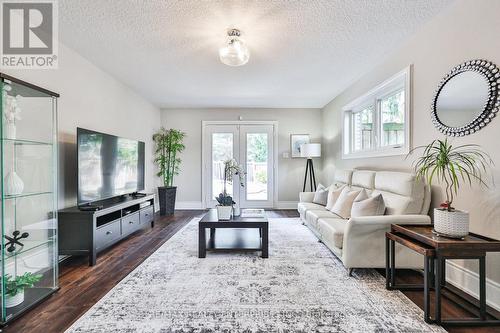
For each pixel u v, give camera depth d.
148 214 3.91
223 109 5.71
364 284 2.13
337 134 4.75
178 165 5.69
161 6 2.05
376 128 3.40
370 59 3.12
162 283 2.13
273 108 5.73
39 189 2.17
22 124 2.11
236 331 1.52
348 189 3.36
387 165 3.09
